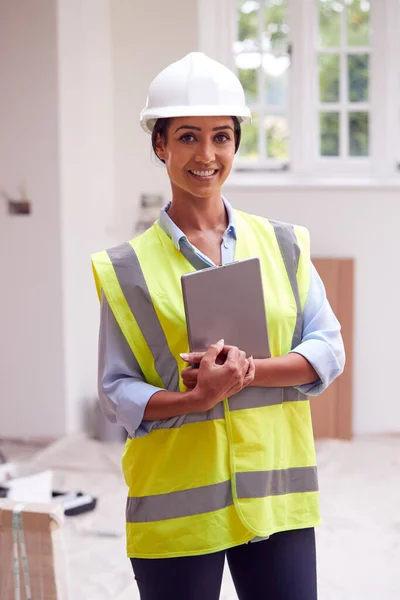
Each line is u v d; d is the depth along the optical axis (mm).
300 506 2088
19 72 5820
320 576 3936
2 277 5992
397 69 6316
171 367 2051
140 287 2043
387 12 6254
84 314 6293
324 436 6211
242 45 6391
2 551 2270
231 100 2008
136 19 6234
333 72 6375
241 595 2104
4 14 5793
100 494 5023
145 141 6328
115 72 6309
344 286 6188
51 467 5484
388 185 6156
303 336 2133
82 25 5996
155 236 2111
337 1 6301
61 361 5965
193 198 2086
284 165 6422
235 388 1923
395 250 6211
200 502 1999
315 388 2076
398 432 6277
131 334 2053
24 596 2270
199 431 2008
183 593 2006
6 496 3953
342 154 6402
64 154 5863
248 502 1997
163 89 2010
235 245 2104
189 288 1916
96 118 6176
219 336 1959
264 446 2027
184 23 6188
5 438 6082
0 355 6051
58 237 5887
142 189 6375
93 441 5902
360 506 4859
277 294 2084
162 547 2006
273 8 6344
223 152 2018
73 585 3838
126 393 2014
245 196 6277
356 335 6262
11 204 5914
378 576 3926
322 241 6250
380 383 6281
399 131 6371
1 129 5887
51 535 2227
